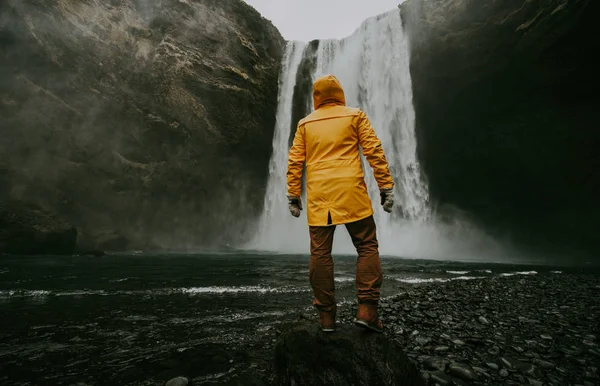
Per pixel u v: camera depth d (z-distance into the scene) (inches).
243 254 705.6
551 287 280.7
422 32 848.3
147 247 815.1
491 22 719.7
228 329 142.2
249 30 1077.8
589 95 716.0
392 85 969.5
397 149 963.3
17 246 523.8
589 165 806.5
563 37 640.4
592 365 111.8
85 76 712.4
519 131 840.9
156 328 141.1
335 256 655.8
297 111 1142.3
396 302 205.8
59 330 134.9
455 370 102.3
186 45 904.9
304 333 90.3
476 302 210.1
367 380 80.7
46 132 648.4
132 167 791.7
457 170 990.4
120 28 792.3
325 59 1140.5
